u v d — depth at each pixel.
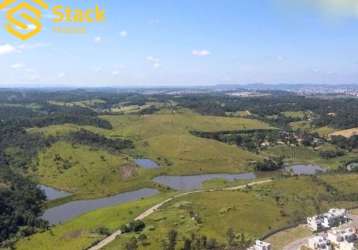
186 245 113.06
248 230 127.94
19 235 153.38
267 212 141.62
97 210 170.00
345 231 120.62
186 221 135.12
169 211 147.25
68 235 143.75
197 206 150.12
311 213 141.75
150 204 164.12
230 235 120.88
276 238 121.00
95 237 134.62
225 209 143.38
